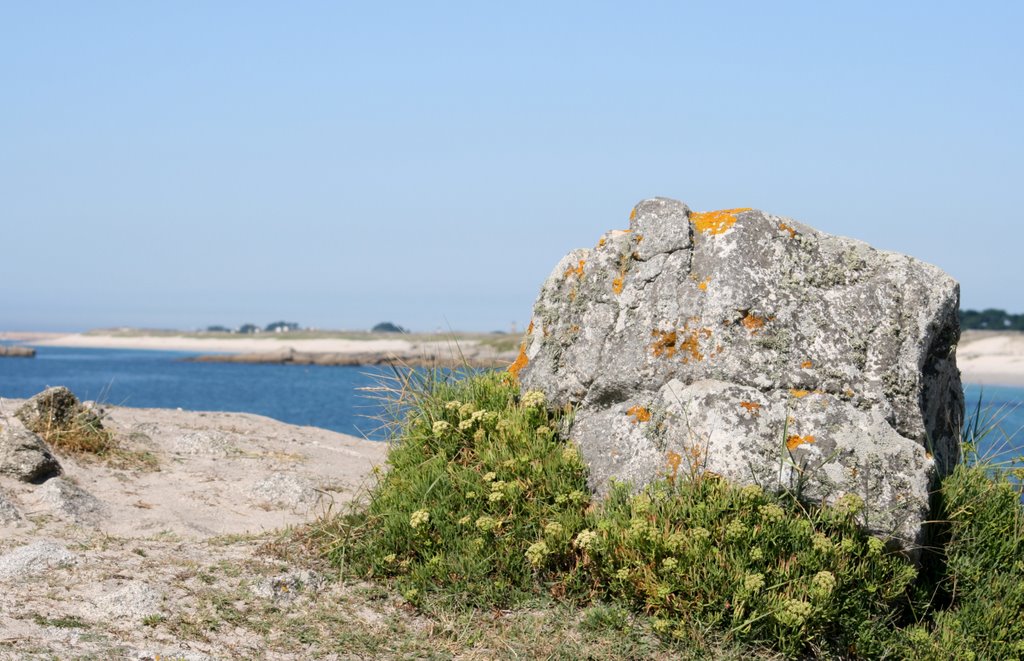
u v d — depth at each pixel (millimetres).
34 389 55969
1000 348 73125
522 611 6191
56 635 5020
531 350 7816
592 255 7578
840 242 6973
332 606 6078
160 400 49594
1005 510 6719
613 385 6996
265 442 11445
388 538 6738
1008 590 6355
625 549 6141
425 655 5590
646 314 6996
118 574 5953
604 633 5859
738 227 6883
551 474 6824
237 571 6273
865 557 5973
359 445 12414
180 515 8156
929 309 6742
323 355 122562
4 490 7977
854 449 6109
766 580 5828
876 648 5793
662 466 6434
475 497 6871
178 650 5105
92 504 7934
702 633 5719
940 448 7145
